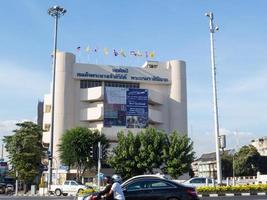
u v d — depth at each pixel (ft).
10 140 211.82
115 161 207.21
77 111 274.77
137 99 274.77
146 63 296.92
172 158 203.82
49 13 161.68
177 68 296.30
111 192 43.06
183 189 54.65
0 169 279.90
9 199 98.53
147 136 209.05
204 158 426.92
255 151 321.52
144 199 53.62
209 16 114.73
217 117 109.70
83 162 223.30
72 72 275.18
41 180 203.82
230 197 90.94
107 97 270.26
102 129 261.65
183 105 293.23
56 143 261.03
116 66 285.64
